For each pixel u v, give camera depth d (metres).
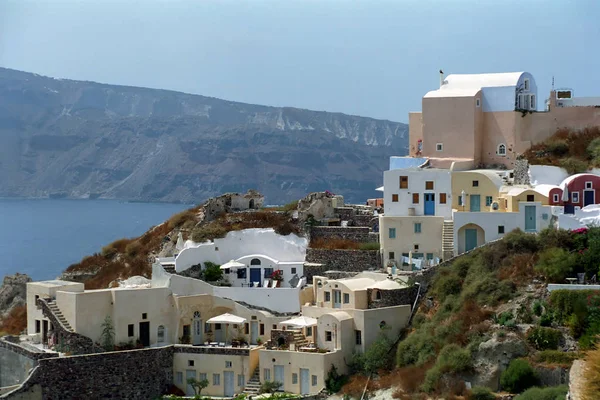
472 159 125.56
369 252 116.19
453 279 102.81
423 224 113.38
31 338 110.00
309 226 123.75
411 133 135.38
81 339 103.19
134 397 102.56
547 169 115.62
